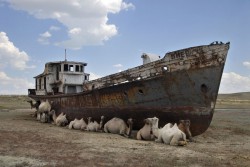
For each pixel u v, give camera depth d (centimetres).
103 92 1706
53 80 2427
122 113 1622
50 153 1026
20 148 1099
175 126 1263
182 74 1409
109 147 1148
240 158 1013
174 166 890
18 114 2961
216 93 1416
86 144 1205
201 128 1447
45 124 2077
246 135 1616
